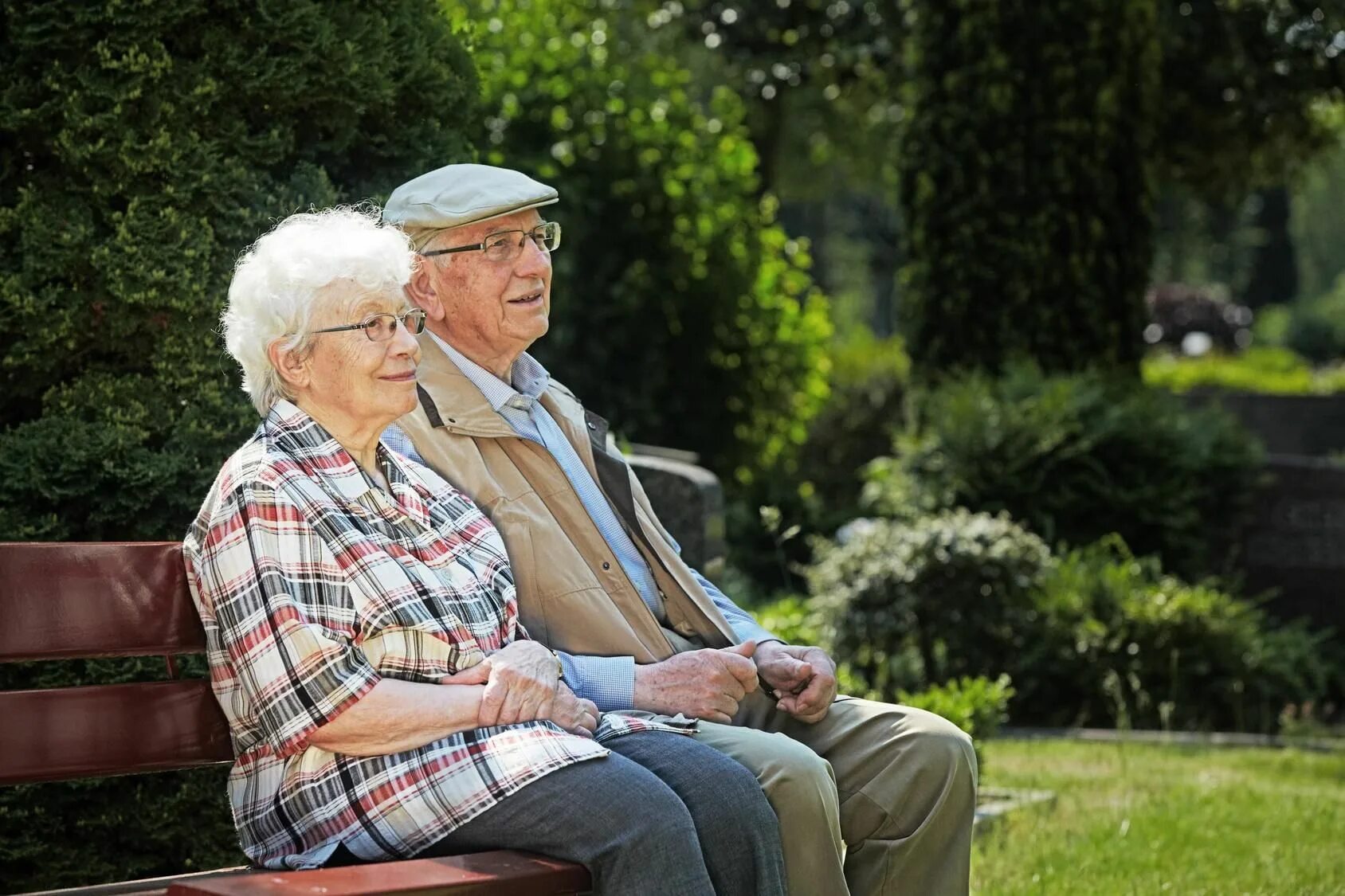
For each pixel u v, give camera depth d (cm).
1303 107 1669
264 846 343
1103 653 1031
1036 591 1032
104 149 469
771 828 358
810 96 2405
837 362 1978
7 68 470
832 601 1023
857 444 1922
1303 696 1084
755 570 1453
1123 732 922
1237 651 1064
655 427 1348
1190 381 2716
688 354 1353
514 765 334
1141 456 1257
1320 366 4253
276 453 343
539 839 331
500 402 414
